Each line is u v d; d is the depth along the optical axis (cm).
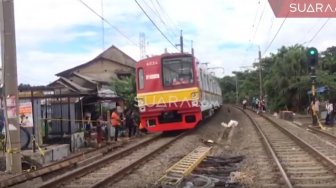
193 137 2564
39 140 2058
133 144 2416
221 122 4103
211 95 3672
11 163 1530
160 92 2688
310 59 2823
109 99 2808
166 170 1464
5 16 1545
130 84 3581
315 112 3061
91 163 1659
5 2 1543
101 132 2439
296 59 5656
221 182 1227
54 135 2283
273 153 1722
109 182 1302
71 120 2286
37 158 1750
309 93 4659
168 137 2723
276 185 1170
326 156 1548
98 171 1540
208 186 1186
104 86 4478
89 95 2439
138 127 3089
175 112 2689
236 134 2861
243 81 11475
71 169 1642
